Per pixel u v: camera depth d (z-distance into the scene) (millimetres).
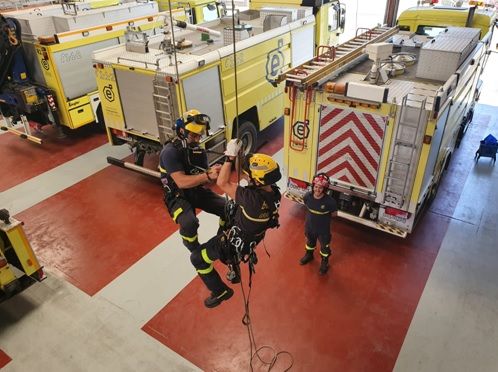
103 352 4469
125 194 7359
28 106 8266
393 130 4801
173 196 4055
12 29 7719
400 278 5305
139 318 4859
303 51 9094
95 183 7723
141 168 7203
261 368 4238
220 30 8758
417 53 6809
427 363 4223
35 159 8672
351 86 4816
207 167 4199
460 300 4945
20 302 5133
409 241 5945
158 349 4480
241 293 5145
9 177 8016
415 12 7812
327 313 4848
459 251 5711
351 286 5215
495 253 5664
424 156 4727
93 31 8523
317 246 5898
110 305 5047
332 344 4469
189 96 6301
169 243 6090
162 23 9789
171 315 4887
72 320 4859
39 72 8406
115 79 6785
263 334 4613
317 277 5371
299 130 5582
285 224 6398
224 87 6957
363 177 5328
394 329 4609
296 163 5879
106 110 7305
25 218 6762
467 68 5766
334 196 5906
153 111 6629
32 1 12750
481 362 4219
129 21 9203
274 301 5027
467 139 8727
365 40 7109
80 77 8562
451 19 7477
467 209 6574
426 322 4676
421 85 5371
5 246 5020
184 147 3922
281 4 9727
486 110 10016
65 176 7984
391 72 5715
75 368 4312
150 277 5461
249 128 7980
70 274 5562
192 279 5398
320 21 9445
